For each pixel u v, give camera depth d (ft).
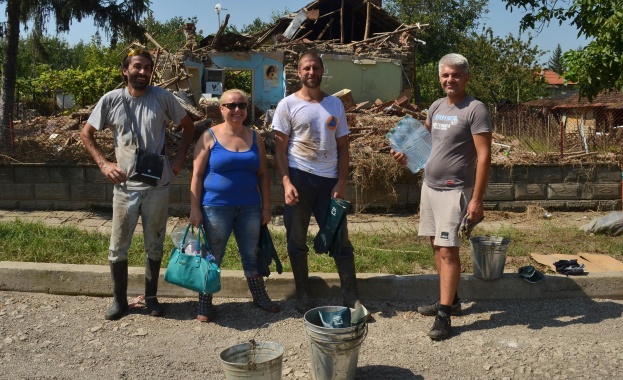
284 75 62.54
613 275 19.26
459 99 16.28
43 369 14.07
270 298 18.99
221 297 19.10
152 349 15.30
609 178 33.99
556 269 19.90
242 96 16.92
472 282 18.94
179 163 17.39
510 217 32.78
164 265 20.43
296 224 17.58
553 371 14.25
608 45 27.20
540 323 17.17
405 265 20.89
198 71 60.39
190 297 19.07
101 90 74.38
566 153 34.65
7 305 17.79
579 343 15.71
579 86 29.78
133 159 16.58
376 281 18.97
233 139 17.12
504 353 15.16
